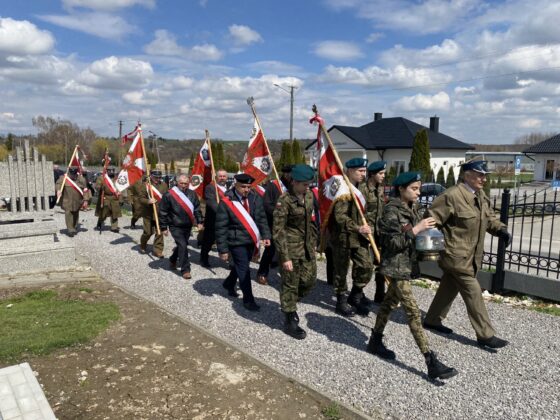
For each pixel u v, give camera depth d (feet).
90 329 16.05
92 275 23.59
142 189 31.17
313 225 16.98
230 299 20.90
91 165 231.91
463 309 19.33
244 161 27.61
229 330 17.08
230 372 13.21
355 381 13.14
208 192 26.58
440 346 15.67
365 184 19.51
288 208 16.28
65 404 11.37
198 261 28.68
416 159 103.45
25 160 25.03
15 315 17.52
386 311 14.43
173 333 16.05
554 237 44.14
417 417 11.36
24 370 10.39
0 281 22.00
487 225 15.62
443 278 16.46
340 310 18.72
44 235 24.97
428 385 12.94
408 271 13.65
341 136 127.54
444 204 15.24
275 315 18.76
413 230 13.33
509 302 20.51
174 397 11.78
